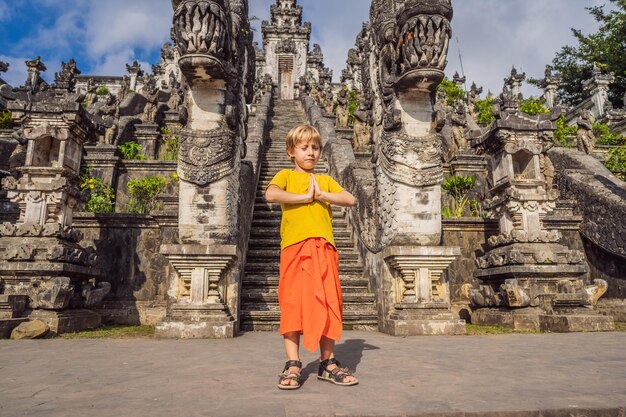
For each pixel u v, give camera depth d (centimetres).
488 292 675
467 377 270
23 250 572
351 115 2141
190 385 250
